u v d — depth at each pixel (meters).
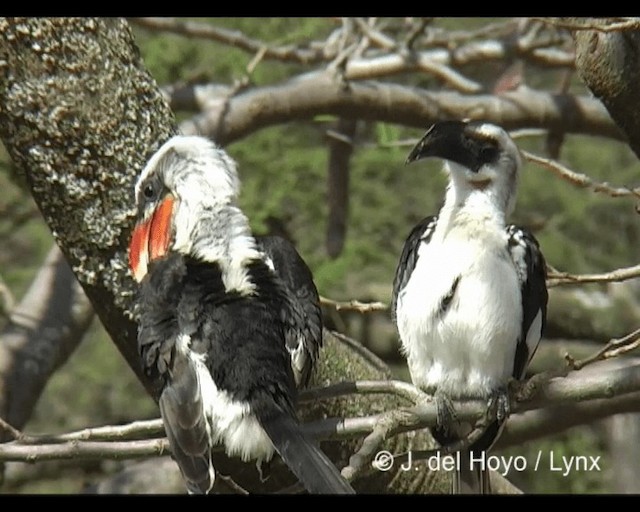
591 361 9.18
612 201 19.09
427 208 18.67
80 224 9.96
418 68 15.37
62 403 18.62
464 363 10.11
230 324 8.97
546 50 15.90
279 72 17.89
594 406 14.30
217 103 14.84
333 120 16.14
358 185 18.52
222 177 9.47
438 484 10.80
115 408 18.70
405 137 17.22
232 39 15.42
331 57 15.70
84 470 17.28
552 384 9.38
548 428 14.36
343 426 9.16
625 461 18.11
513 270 10.20
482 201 10.39
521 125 15.50
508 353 10.10
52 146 9.91
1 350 14.20
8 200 17.44
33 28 9.83
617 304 18.39
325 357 10.37
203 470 8.49
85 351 18.75
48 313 14.52
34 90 9.85
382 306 10.09
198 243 9.33
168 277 9.20
